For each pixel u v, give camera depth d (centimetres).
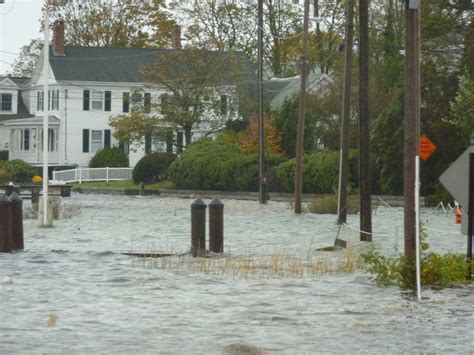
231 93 15400
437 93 10919
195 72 15275
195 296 3475
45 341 2586
